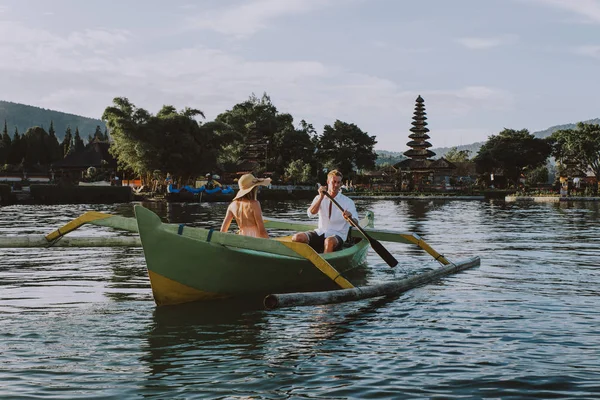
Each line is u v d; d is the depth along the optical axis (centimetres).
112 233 1461
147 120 5831
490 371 440
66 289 764
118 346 511
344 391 404
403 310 643
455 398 390
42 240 752
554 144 10638
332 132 10644
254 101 9719
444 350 494
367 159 10794
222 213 3036
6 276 864
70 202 4803
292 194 6425
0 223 2019
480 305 666
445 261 942
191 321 597
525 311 635
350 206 872
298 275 784
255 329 566
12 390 407
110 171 7606
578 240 1423
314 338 535
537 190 7656
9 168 9012
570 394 395
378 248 850
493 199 5959
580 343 510
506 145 10425
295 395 397
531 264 995
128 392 405
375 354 485
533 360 465
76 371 447
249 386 415
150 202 5116
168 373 442
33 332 555
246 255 700
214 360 473
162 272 650
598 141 8731
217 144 6281
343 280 683
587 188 6031
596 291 747
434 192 6888
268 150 8900
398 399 389
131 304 676
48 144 10725
